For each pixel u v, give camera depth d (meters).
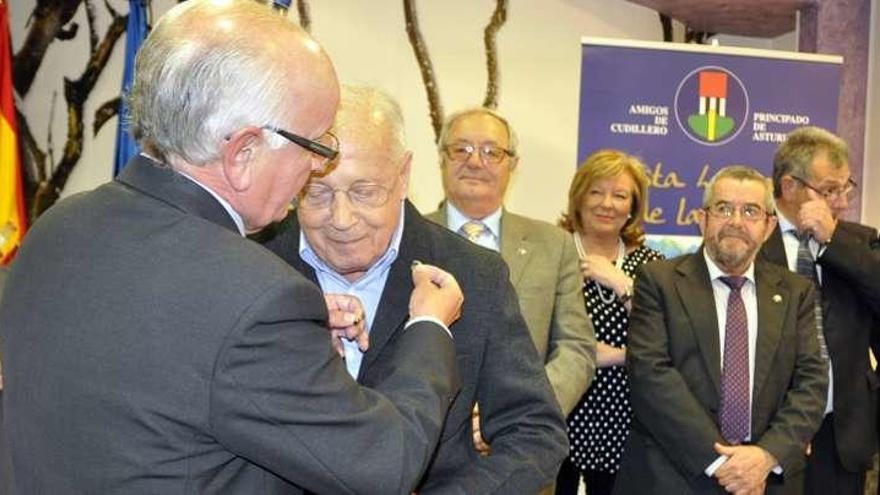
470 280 1.55
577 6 4.95
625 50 3.66
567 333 2.71
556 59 4.93
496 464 1.47
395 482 1.13
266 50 1.12
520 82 4.89
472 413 1.54
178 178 1.14
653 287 2.87
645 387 2.74
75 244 1.13
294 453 1.08
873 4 4.57
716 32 5.25
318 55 1.17
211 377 1.05
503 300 1.57
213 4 1.15
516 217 2.84
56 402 1.08
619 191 3.16
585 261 3.09
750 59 3.75
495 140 2.75
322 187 1.41
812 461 3.10
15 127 3.49
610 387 3.03
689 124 3.71
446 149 2.79
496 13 4.83
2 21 3.47
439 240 1.58
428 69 4.74
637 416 2.80
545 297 2.69
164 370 1.05
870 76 4.58
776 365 2.77
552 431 1.52
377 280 1.57
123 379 1.05
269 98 1.12
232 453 1.09
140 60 1.14
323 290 1.57
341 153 1.40
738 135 3.75
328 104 1.17
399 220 1.53
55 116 4.38
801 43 4.69
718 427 2.73
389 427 1.15
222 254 1.09
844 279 3.09
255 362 1.06
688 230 3.72
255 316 1.06
